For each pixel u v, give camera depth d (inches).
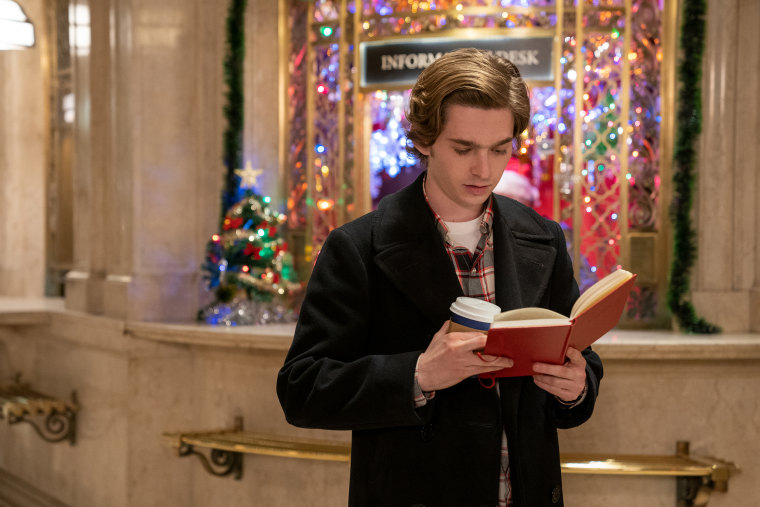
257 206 166.2
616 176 161.5
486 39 161.8
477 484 55.9
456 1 163.6
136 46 165.2
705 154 147.7
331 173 176.9
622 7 160.4
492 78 53.4
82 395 177.0
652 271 160.1
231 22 170.7
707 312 146.9
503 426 57.7
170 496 160.9
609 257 161.9
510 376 54.9
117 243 172.7
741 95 146.8
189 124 171.0
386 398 52.9
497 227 60.2
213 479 154.3
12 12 160.9
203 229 171.8
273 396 145.8
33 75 247.6
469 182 55.0
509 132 54.5
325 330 58.2
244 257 164.2
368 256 59.6
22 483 205.5
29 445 202.4
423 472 56.9
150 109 167.0
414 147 60.2
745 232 147.7
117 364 161.5
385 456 57.9
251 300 165.6
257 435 144.3
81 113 188.7
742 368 129.9
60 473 187.3
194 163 171.8
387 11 167.9
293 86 179.5
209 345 155.0
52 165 243.0
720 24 146.6
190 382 161.8
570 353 54.0
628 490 127.7
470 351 51.0
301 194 179.5
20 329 206.1
